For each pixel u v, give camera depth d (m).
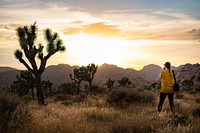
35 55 18.72
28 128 6.49
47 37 19.25
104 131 6.84
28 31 18.84
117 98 13.85
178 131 5.84
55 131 6.54
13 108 7.09
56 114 9.34
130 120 7.00
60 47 19.33
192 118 7.45
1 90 7.55
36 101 20.48
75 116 8.81
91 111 10.00
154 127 6.58
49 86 45.16
